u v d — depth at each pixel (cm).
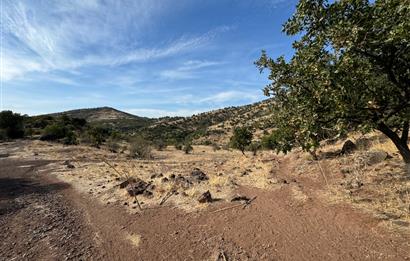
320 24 509
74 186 1202
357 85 446
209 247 536
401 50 436
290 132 538
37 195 1054
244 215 688
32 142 3544
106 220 736
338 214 614
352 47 409
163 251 538
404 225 503
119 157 2802
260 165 1532
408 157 558
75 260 522
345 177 907
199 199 809
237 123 10131
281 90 583
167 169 1697
